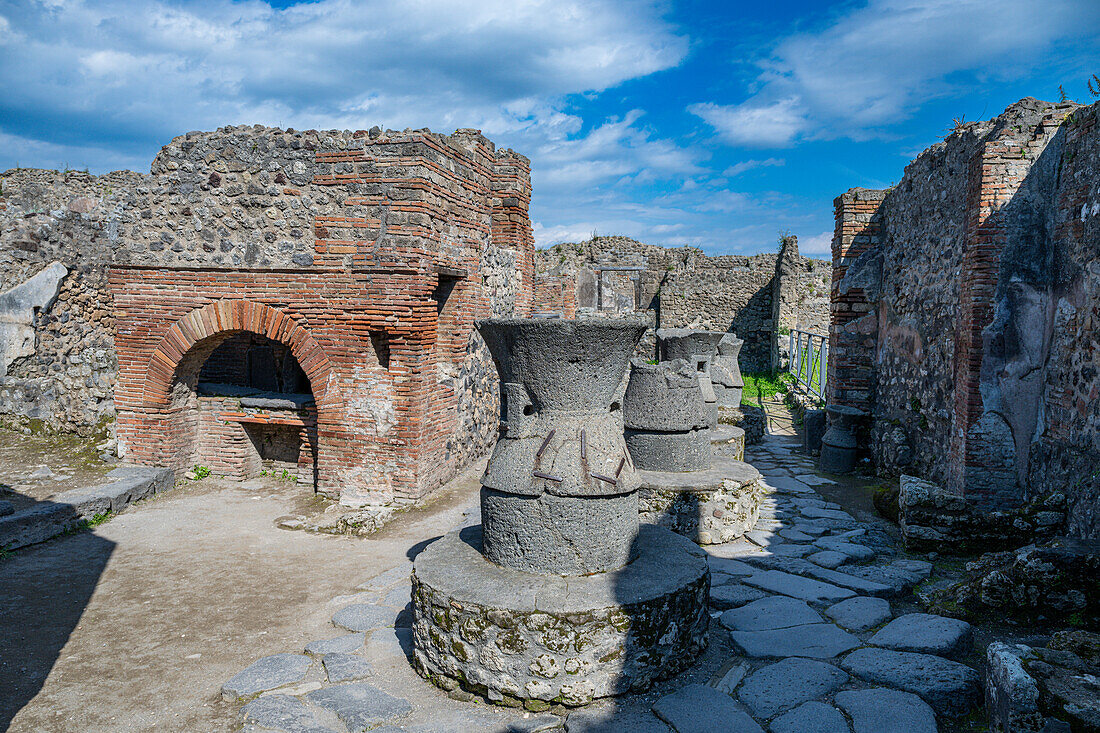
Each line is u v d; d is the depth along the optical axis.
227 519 7.93
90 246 11.03
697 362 9.84
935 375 8.62
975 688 3.75
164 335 8.83
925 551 6.53
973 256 7.05
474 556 4.63
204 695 4.19
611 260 25.66
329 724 3.74
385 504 8.32
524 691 3.85
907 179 10.13
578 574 4.25
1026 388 6.86
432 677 4.16
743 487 7.10
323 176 8.16
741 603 5.25
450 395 9.28
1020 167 6.83
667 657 4.06
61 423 10.89
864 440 11.08
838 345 11.52
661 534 5.13
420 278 8.02
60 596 5.77
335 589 5.92
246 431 9.61
